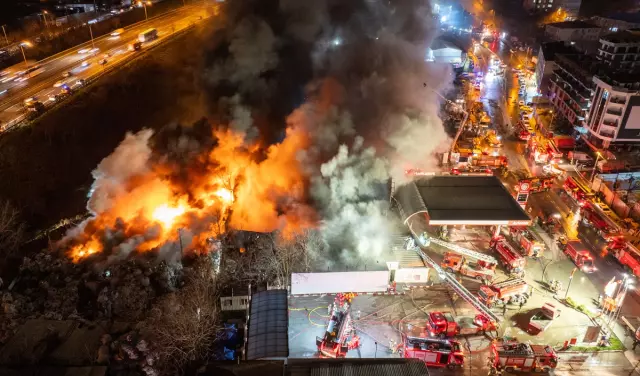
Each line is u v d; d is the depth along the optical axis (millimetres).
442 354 38375
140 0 137750
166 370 35031
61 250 49938
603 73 81625
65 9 127062
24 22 111688
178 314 39281
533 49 147375
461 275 50375
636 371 39062
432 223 51844
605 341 41438
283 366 33156
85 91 75938
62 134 67125
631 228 56875
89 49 96188
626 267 51812
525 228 55750
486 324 42344
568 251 53281
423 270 47656
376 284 46812
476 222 52062
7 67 87812
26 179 59188
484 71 124562
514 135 87375
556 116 95312
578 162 74875
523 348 38906
